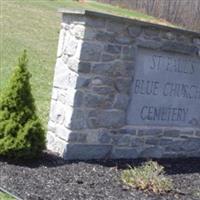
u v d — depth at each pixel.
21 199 5.30
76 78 6.51
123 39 6.77
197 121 7.74
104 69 6.68
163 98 7.32
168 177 6.57
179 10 18.97
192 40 7.41
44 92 9.82
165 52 7.20
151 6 20.23
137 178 6.04
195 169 7.12
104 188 5.84
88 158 6.76
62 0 19.22
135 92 7.04
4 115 6.30
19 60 6.41
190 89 7.58
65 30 6.74
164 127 7.38
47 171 6.08
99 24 6.54
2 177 5.73
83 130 6.66
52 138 6.85
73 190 5.67
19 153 6.18
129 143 7.08
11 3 16.36
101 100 6.74
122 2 21.41
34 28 14.28
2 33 13.16
